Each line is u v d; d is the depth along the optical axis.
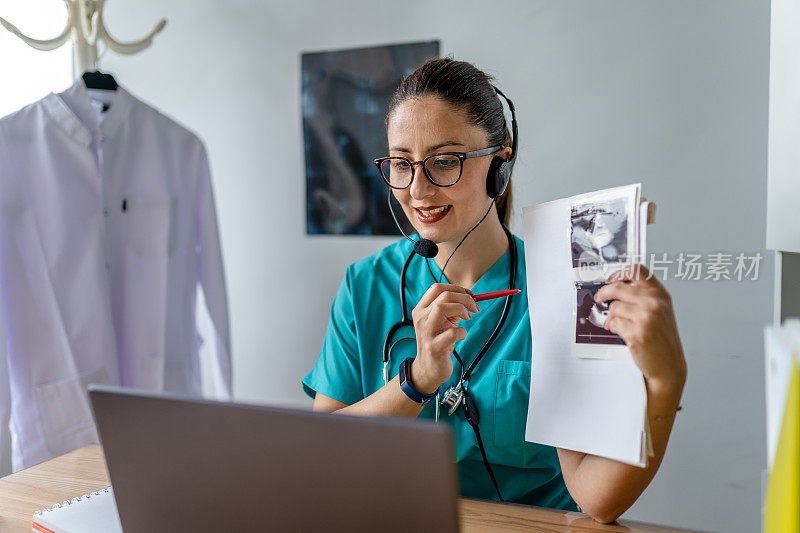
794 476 0.51
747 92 1.90
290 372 2.56
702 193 1.96
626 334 0.83
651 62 1.99
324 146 2.41
